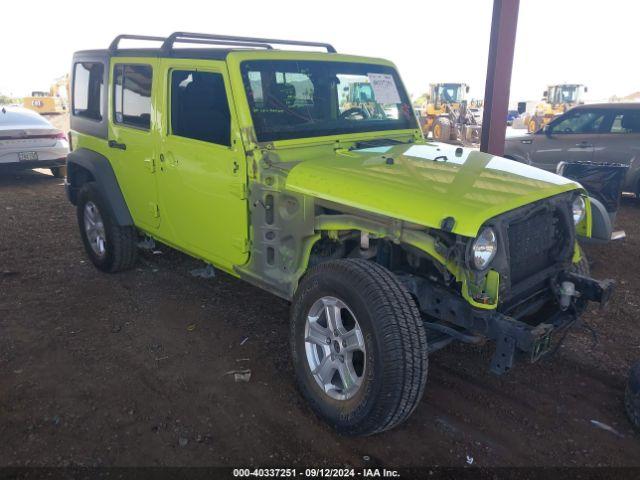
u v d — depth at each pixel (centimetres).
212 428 319
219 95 376
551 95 2489
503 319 285
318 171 334
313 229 335
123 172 495
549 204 317
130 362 388
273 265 370
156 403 341
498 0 638
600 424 327
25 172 1163
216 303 487
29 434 310
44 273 552
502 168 353
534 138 1051
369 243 344
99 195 513
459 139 2084
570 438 314
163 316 461
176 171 424
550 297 348
